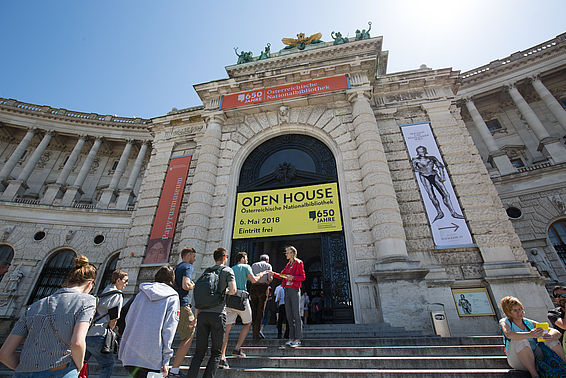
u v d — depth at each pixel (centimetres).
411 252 1042
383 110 1391
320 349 588
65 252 2391
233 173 1360
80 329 271
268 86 1499
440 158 1225
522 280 907
